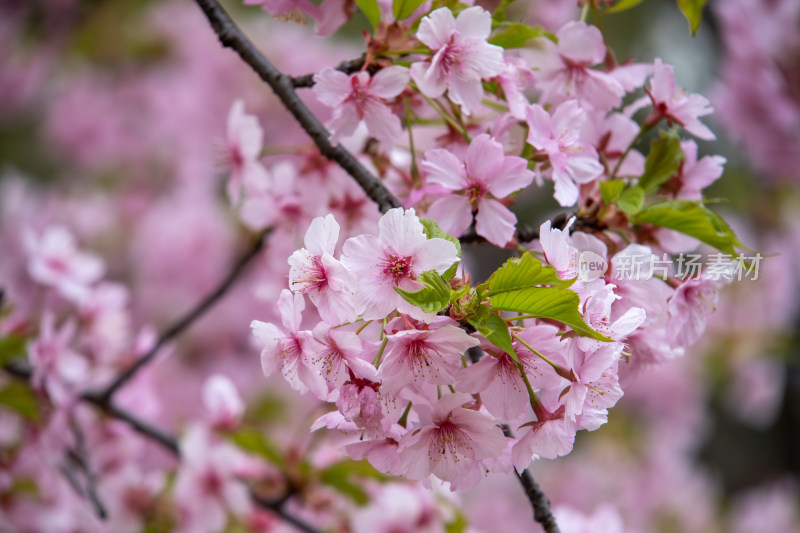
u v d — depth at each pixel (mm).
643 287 1040
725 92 1608
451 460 996
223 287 1239
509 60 1070
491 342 984
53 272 1374
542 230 1002
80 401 1274
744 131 1628
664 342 1051
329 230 986
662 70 1082
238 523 1298
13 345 1225
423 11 1064
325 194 1134
